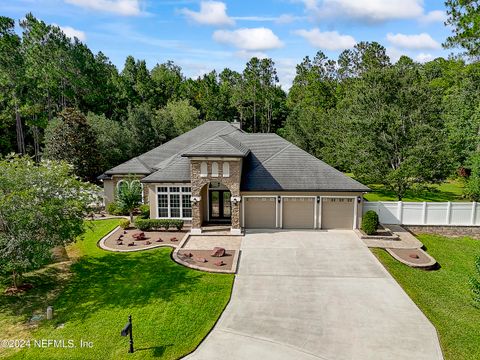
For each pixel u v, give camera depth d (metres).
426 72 70.94
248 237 24.97
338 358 12.22
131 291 17.25
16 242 15.78
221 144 25.77
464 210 26.62
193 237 25.00
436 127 34.19
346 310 15.36
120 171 33.41
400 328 14.01
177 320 14.62
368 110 37.47
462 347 12.81
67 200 17.89
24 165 17.81
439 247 24.14
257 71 86.06
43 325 14.61
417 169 29.91
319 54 89.38
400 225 27.36
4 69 52.31
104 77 68.25
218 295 16.66
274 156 28.89
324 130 50.94
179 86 88.00
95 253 22.47
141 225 26.91
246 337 13.48
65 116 41.44
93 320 14.82
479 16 31.86
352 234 25.56
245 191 26.47
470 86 42.16
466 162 37.88
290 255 21.55
